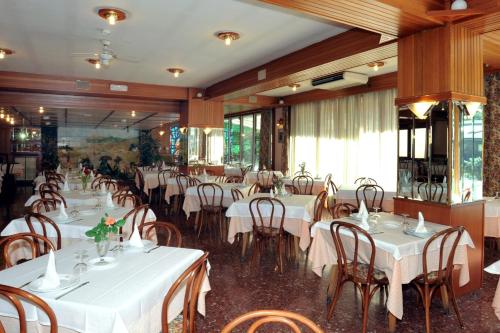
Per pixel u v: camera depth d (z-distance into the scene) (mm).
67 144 18453
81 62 6926
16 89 8258
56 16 4516
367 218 3520
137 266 2295
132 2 4086
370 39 4695
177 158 14477
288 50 6027
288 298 3547
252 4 4148
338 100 9352
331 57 5344
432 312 3318
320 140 9938
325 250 3521
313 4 3164
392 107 7863
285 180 8711
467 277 3305
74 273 2074
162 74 8008
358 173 8711
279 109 11758
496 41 4191
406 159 4008
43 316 1811
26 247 3516
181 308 2373
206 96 9742
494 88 5793
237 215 4797
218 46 5781
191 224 6867
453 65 3625
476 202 3840
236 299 3512
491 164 5844
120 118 14320
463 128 3707
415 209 3900
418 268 2971
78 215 3852
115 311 1694
